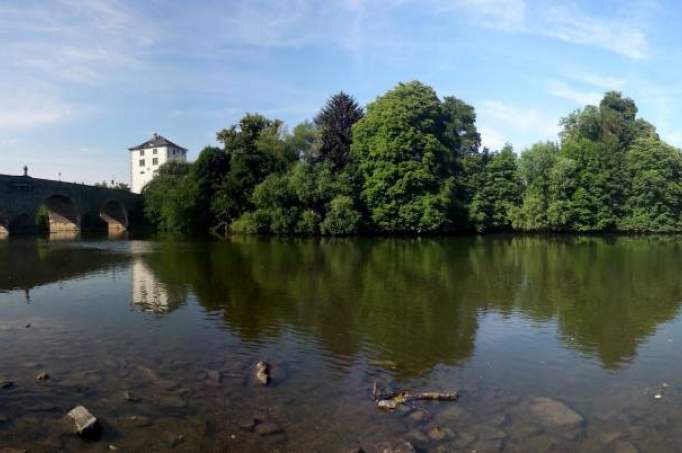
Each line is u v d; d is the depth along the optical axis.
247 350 16.80
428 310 23.09
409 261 40.84
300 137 80.00
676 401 13.28
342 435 10.99
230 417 11.77
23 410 11.90
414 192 70.81
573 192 77.88
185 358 15.84
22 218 66.75
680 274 34.44
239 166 76.12
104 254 44.41
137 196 100.69
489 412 12.38
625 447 10.79
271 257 42.94
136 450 10.29
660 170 79.75
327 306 23.58
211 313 21.78
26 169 66.31
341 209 67.69
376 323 20.67
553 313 22.78
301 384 13.90
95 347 16.78
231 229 76.75
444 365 15.80
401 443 10.61
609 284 30.31
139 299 24.38
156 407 12.23
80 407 11.52
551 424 11.77
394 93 74.25
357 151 72.88
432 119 74.25
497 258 43.56
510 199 80.31
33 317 20.67
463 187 78.00
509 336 19.11
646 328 20.39
